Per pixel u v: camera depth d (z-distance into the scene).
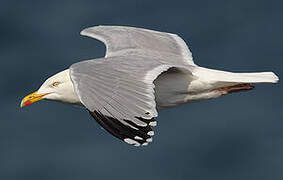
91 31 10.46
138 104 7.37
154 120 7.18
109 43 10.02
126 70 7.92
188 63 9.81
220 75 9.42
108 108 7.35
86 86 7.66
